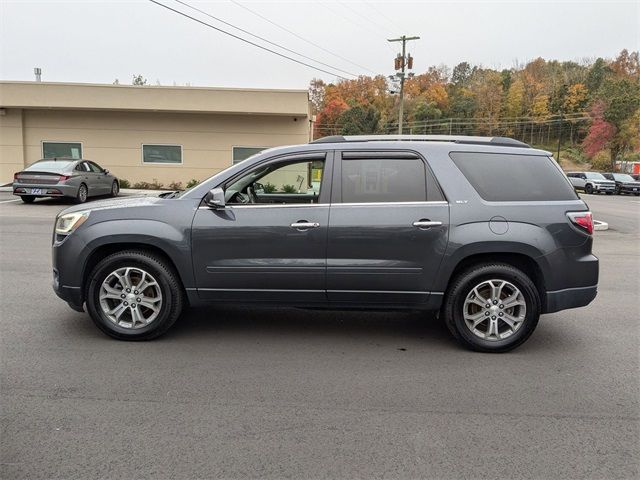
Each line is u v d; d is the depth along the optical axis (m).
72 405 3.55
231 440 3.13
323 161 4.82
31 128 22.89
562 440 3.19
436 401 3.71
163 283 4.76
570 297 4.70
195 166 23.38
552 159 4.93
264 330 5.28
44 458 2.90
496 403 3.69
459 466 2.90
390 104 89.38
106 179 18.75
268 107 22.05
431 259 4.63
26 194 16.02
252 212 4.72
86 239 4.72
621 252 11.05
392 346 4.87
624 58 110.44
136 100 22.03
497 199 4.69
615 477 2.82
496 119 109.06
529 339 5.12
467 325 4.71
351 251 4.66
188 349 4.68
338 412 3.51
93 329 5.16
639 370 4.34
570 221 4.66
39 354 4.48
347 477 2.78
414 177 4.73
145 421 3.35
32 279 7.14
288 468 2.85
